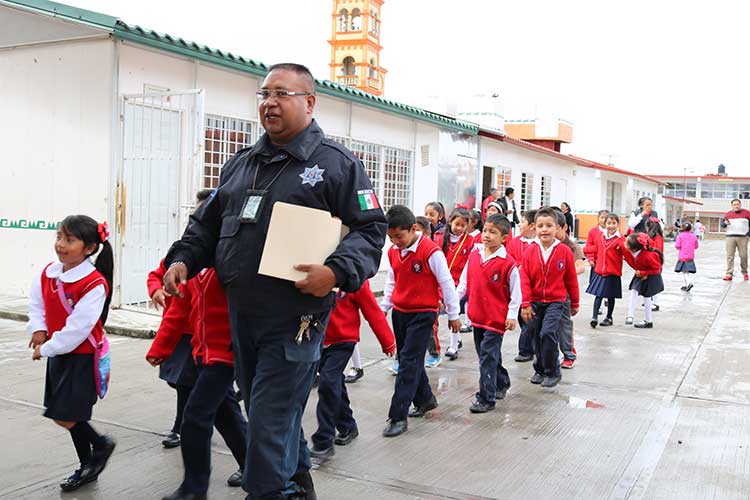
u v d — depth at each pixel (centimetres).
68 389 365
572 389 621
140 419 498
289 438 302
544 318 625
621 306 1175
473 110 2400
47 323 370
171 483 390
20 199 958
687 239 1398
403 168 1533
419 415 529
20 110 947
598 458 446
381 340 481
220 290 344
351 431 469
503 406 564
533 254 627
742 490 398
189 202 823
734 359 757
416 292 500
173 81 952
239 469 400
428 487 395
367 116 1384
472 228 805
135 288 902
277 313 292
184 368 400
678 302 1239
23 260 963
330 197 299
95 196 894
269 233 286
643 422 525
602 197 3158
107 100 879
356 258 291
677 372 693
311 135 305
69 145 912
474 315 559
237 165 323
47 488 380
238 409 379
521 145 2062
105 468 408
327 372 445
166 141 930
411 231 496
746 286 1522
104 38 871
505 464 433
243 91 1071
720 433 500
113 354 688
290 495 330
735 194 6519
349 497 379
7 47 945
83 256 365
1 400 533
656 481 409
